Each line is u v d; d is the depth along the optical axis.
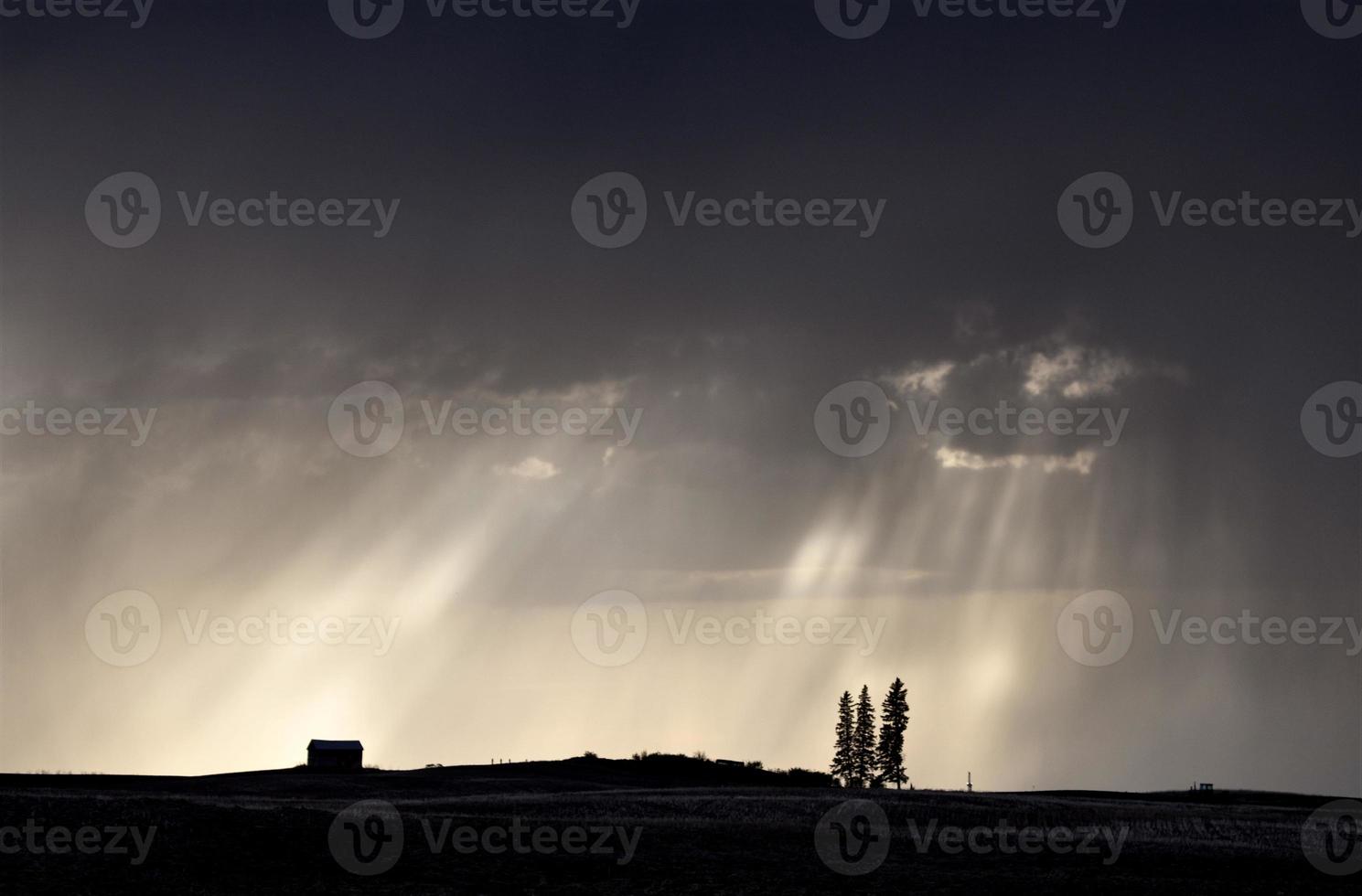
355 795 105.56
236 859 64.06
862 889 62.50
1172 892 61.81
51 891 58.06
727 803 94.44
